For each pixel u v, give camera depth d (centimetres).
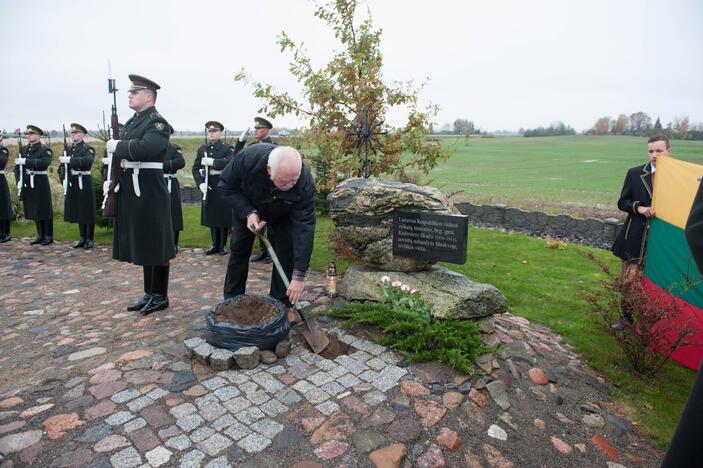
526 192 1789
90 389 305
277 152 342
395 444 266
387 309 414
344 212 463
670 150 456
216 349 346
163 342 385
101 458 242
